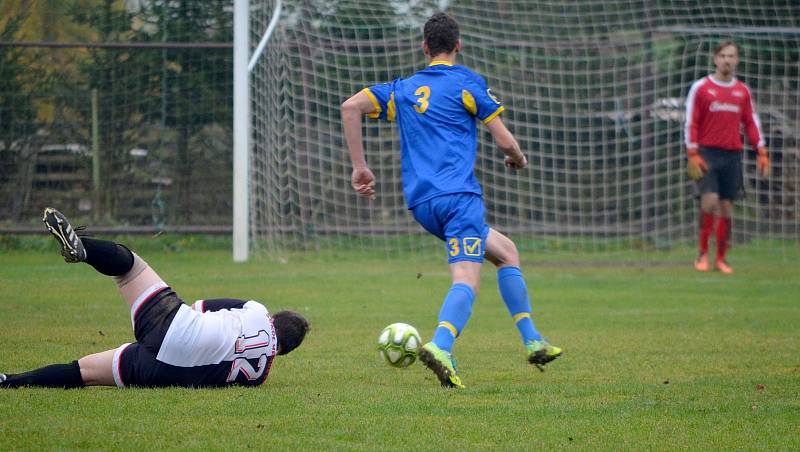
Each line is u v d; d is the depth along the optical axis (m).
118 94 49.38
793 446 13.48
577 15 52.88
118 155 49.69
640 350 23.17
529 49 54.12
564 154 55.50
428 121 18.36
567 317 29.66
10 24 48.25
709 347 23.67
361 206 53.41
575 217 56.25
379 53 52.12
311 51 51.31
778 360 21.64
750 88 56.50
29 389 16.30
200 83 49.66
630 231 52.88
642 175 53.03
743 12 55.56
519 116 54.47
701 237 44.38
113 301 30.83
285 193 52.09
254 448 12.89
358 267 44.34
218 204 50.41
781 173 56.22
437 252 51.41
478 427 14.40
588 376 19.50
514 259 19.00
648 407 16.03
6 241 49.38
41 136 49.22
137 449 12.69
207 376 16.69
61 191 49.53
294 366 20.41
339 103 51.94
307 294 33.97
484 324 28.22
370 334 25.52
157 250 49.94
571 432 14.18
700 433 14.19
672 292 36.38
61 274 38.75
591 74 55.41
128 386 16.62
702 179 42.53
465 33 50.97
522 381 18.83
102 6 49.16
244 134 44.03
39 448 12.62
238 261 44.66
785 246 54.62
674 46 54.78
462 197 18.00
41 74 48.84
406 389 17.62
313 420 14.63
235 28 43.25
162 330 16.34
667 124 55.12
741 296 35.22
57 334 23.97
